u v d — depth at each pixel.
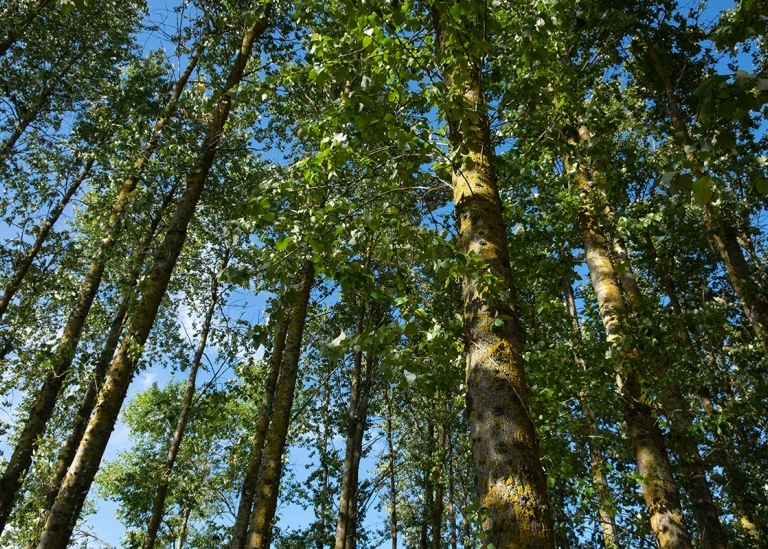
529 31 4.00
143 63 13.77
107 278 13.50
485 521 2.71
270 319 4.02
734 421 7.02
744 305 9.12
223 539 16.72
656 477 5.89
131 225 9.50
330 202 4.03
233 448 13.00
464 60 3.69
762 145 8.98
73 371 10.48
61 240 12.41
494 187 4.07
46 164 12.63
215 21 8.96
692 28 9.80
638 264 11.45
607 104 9.87
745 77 2.19
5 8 10.94
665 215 7.84
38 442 9.45
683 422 6.70
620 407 6.57
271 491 9.32
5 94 11.98
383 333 3.60
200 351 13.91
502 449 2.85
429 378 3.92
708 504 7.08
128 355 7.25
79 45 12.98
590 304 7.28
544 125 5.45
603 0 9.01
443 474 15.59
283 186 4.14
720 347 10.33
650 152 9.12
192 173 8.91
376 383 17.17
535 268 7.28
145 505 17.36
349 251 4.00
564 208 7.71
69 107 12.98
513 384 3.10
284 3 10.14
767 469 9.34
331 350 3.73
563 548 9.70
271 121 11.30
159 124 9.73
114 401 7.12
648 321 6.13
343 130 4.21
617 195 7.11
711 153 2.34
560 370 6.29
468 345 3.43
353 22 3.80
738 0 5.07
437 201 5.67
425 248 3.91
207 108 8.84
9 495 10.02
